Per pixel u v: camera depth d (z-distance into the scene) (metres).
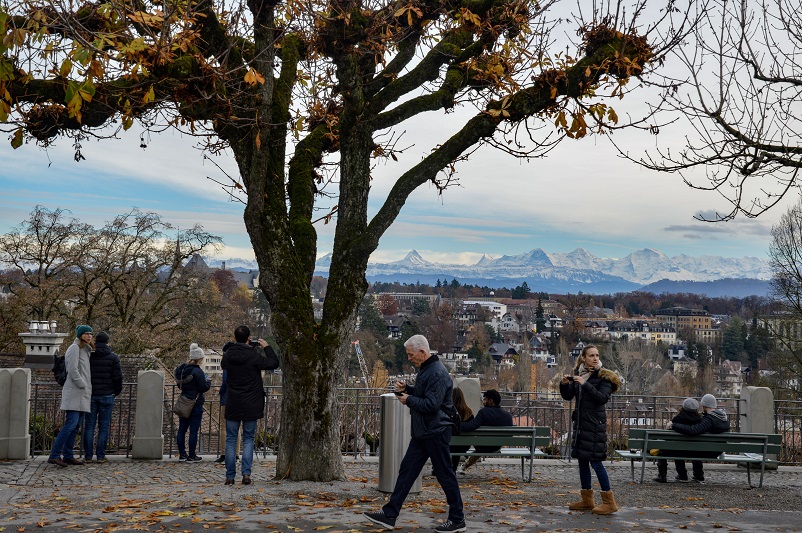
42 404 16.25
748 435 11.55
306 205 11.38
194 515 7.74
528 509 8.70
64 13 8.14
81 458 13.07
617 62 9.86
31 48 8.59
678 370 127.00
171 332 36.31
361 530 7.15
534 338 196.38
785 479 12.58
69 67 7.79
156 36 9.09
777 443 11.59
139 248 35.88
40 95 9.41
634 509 8.89
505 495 10.17
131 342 34.03
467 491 10.49
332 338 10.77
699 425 11.62
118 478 11.28
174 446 17.44
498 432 11.48
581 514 8.42
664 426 15.04
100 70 7.96
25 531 6.98
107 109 9.77
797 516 8.79
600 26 10.12
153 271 36.06
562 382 8.76
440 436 7.23
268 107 10.15
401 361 119.44
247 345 10.52
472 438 11.42
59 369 12.68
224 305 38.25
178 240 36.59
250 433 10.52
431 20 11.52
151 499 8.91
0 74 7.88
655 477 12.62
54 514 7.93
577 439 8.59
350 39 10.43
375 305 127.94
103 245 35.72
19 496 9.40
